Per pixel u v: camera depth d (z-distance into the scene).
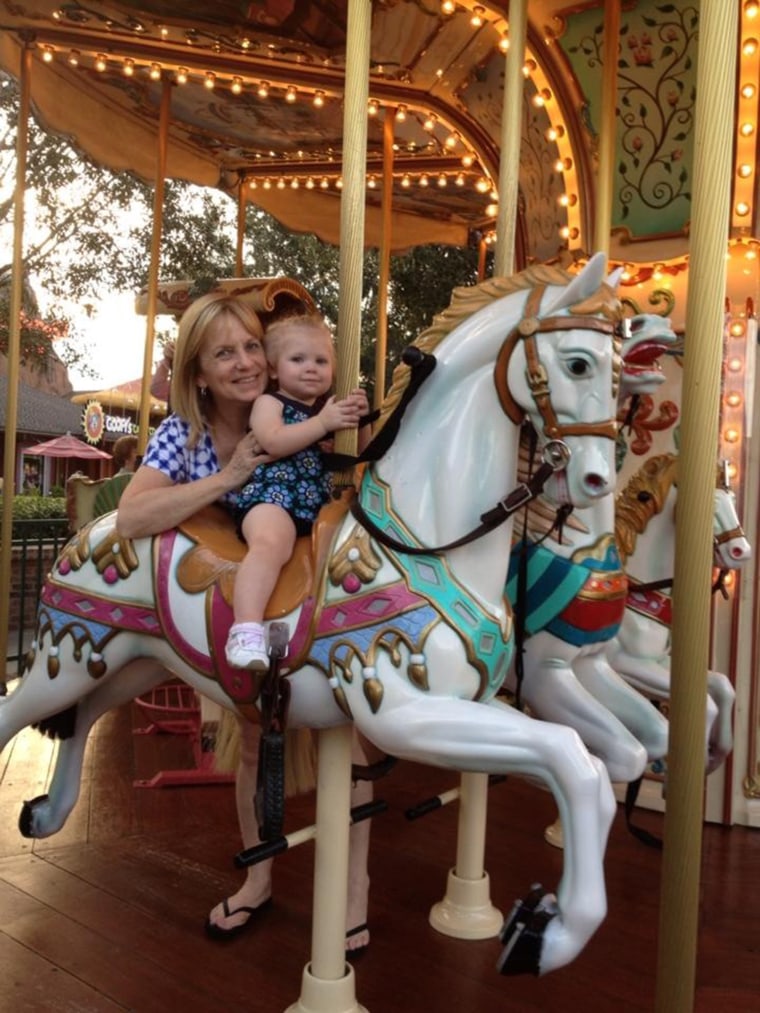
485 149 5.08
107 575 2.27
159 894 2.93
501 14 3.83
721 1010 2.45
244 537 2.12
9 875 3.04
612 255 3.98
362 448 2.35
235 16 4.36
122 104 5.71
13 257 4.95
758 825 3.97
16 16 4.57
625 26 3.61
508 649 1.99
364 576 1.94
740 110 3.70
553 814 3.92
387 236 5.34
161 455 2.27
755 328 3.84
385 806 2.33
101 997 2.31
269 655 1.93
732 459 3.89
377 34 4.37
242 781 2.73
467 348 1.96
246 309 2.24
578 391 1.83
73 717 2.58
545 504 2.53
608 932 2.82
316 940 2.20
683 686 1.66
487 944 2.70
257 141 6.20
